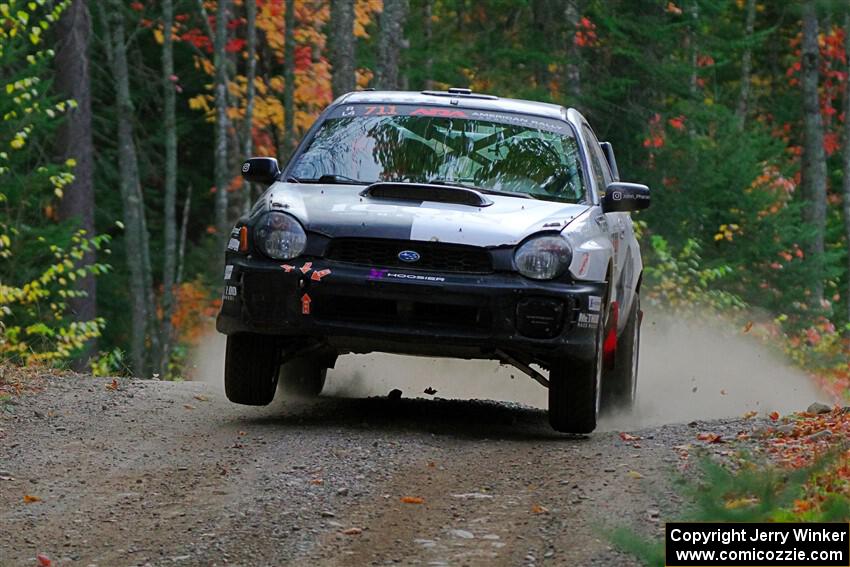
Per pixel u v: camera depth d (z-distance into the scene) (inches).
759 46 3090.6
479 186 806.5
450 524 561.0
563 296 730.8
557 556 514.3
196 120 2967.5
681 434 746.2
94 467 666.8
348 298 742.5
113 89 2945.4
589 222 773.3
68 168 2025.1
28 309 1409.9
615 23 2386.8
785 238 2271.2
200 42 2655.0
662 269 1706.4
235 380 788.6
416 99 864.9
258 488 619.2
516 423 848.3
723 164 2277.3
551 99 2465.6
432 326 737.0
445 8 2962.6
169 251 2333.9
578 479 636.7
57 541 544.1
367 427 782.5
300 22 2672.2
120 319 2721.5
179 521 569.3
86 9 2074.3
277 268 744.3
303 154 836.0
